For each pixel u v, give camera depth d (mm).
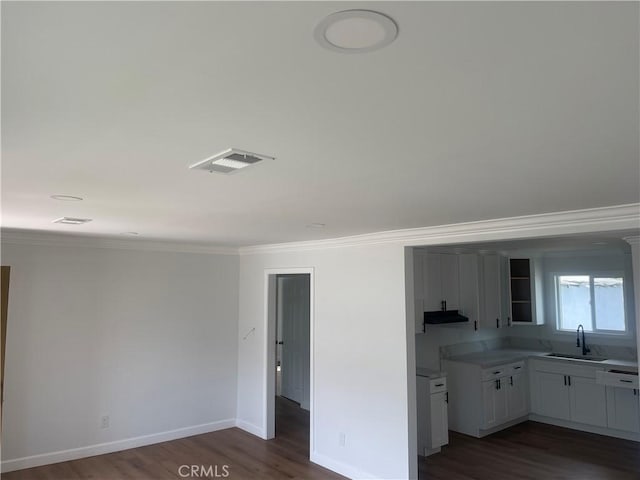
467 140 1646
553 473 4594
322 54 1032
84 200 2752
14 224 3865
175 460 4910
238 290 6258
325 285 4941
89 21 897
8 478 4375
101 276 5152
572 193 2508
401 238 4160
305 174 2111
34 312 4715
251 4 836
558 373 6133
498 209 3004
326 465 4746
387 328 4258
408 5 840
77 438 4906
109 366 5148
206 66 1095
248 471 4645
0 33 939
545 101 1304
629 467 4742
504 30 936
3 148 1733
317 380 4941
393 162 1925
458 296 6305
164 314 5582
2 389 4441
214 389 5945
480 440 5574
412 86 1207
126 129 1538
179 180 2232
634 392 5492
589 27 924
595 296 6520
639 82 1179
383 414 4227
